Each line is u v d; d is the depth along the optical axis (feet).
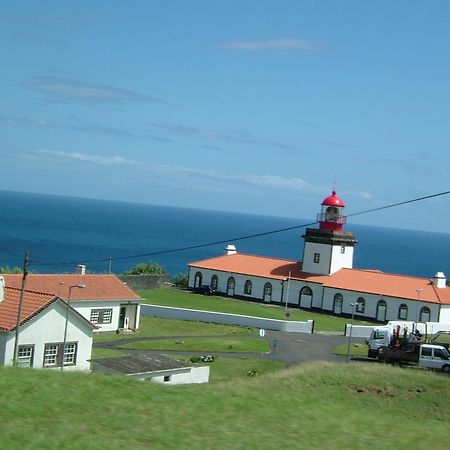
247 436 61.31
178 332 230.48
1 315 148.56
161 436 58.80
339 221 300.81
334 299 285.23
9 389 66.59
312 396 96.58
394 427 69.72
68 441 55.11
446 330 239.30
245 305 288.10
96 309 219.00
